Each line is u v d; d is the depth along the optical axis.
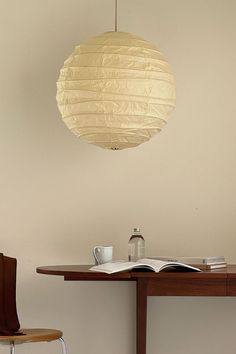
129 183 4.30
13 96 4.29
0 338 3.32
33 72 4.29
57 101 3.88
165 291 3.47
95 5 4.34
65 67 3.77
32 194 4.26
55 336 3.47
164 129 4.32
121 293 4.25
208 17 4.38
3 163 4.26
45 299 4.23
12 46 4.30
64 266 3.83
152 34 4.36
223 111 4.36
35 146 4.28
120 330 4.24
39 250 4.24
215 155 4.34
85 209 4.27
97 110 3.68
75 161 4.29
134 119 3.71
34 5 4.32
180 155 4.32
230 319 4.29
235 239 4.32
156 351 4.25
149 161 4.31
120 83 3.66
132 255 3.90
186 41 4.36
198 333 4.27
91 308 4.24
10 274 3.64
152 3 4.36
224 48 4.38
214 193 4.33
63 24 4.32
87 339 4.23
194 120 4.34
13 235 4.24
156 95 3.70
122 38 3.74
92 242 4.27
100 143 3.84
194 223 4.31
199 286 3.48
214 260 3.71
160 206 4.30
